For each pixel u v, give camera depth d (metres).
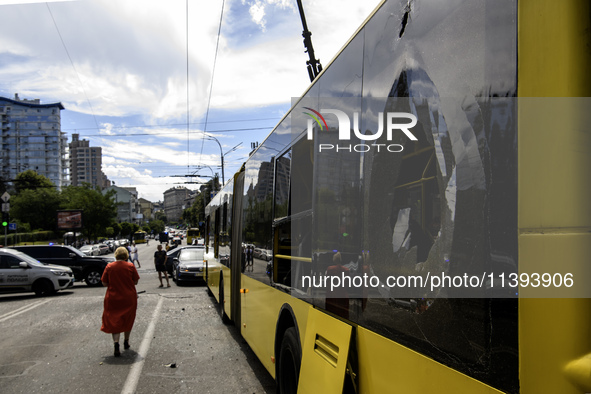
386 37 2.41
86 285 22.53
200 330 9.67
